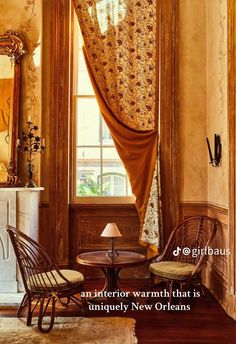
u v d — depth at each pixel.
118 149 4.58
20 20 4.54
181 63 4.59
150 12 4.62
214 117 4.21
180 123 4.57
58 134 4.59
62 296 3.15
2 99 4.48
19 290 4.02
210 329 3.15
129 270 4.66
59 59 4.60
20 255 3.24
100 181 4.75
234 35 3.53
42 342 2.87
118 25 4.62
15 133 4.44
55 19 4.61
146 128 4.59
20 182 4.49
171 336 3.01
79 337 2.96
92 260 3.59
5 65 4.49
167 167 4.54
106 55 4.61
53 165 4.58
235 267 3.43
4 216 4.04
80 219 4.71
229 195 3.48
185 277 3.54
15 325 3.20
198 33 4.59
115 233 3.70
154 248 4.45
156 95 4.59
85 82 4.81
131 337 2.96
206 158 4.55
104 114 4.59
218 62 4.04
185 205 4.54
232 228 3.46
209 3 4.45
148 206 4.52
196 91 4.58
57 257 4.56
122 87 4.61
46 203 4.59
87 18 4.62
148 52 4.61
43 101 4.61
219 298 3.83
